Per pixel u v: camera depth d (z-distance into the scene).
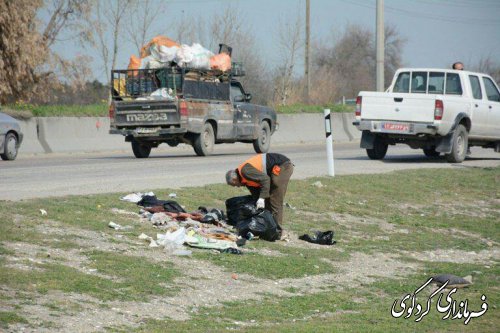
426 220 36.44
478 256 31.17
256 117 65.50
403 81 56.72
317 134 91.19
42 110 71.12
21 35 82.56
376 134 54.66
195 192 34.31
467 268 28.41
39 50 84.25
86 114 73.69
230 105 62.12
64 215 27.33
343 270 26.50
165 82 57.06
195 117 57.66
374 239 31.78
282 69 120.06
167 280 22.42
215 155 62.00
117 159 56.62
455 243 32.91
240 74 63.72
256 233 28.38
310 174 43.09
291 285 23.92
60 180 38.25
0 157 59.62
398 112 52.19
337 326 19.56
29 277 20.48
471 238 34.31
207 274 23.66
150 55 58.38
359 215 35.53
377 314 21.44
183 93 56.66
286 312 21.08
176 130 56.59
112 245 24.86
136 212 29.61
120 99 58.34
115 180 38.06
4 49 82.00
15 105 72.38
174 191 34.12
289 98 118.69
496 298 24.09
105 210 29.11
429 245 31.92
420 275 26.94
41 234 24.66
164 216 28.47
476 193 43.56
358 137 97.44
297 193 37.19
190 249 25.92
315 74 149.00
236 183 28.81
